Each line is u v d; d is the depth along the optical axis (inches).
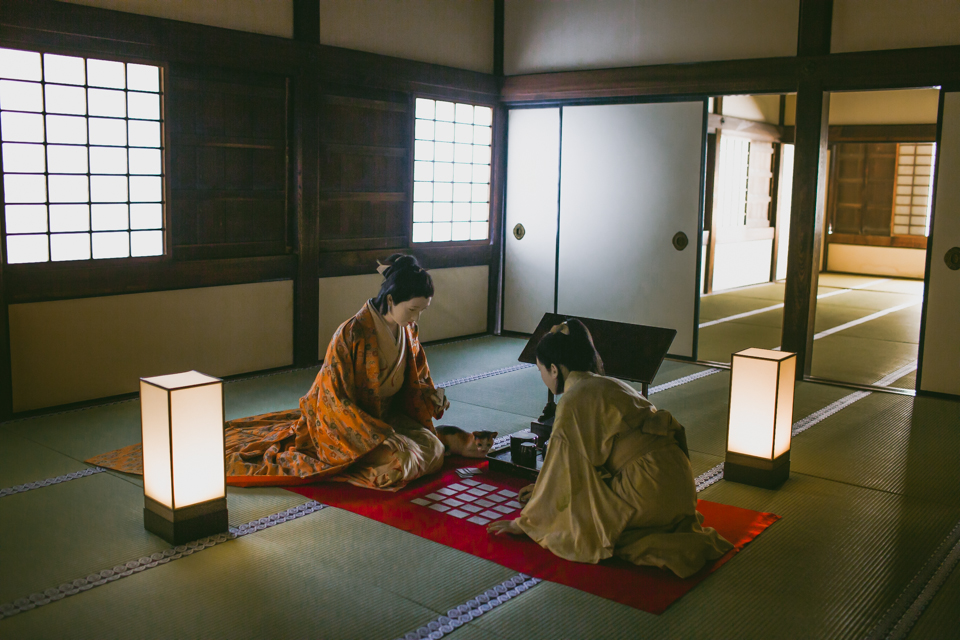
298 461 131.5
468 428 163.3
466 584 97.1
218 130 188.5
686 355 237.8
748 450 133.8
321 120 211.0
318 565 101.7
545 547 106.7
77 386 170.1
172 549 105.5
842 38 203.9
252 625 87.0
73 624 86.4
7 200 156.4
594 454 103.5
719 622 89.5
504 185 270.5
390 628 86.9
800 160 210.2
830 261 491.8
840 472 141.3
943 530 116.7
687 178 233.1
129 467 134.4
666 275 239.5
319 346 218.5
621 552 103.4
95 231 170.4
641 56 236.5
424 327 251.3
